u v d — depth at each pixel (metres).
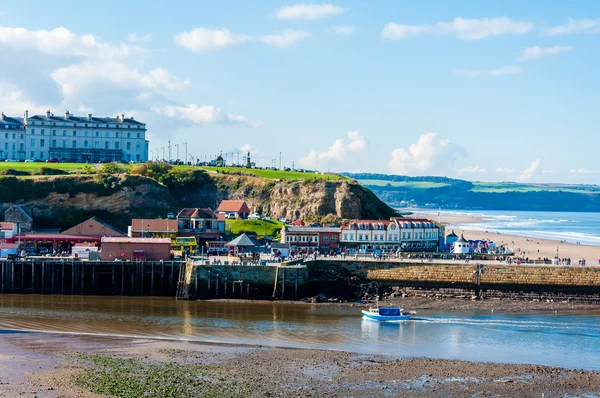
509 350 108.12
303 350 105.62
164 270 162.00
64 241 190.38
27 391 82.50
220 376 90.38
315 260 162.88
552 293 152.50
